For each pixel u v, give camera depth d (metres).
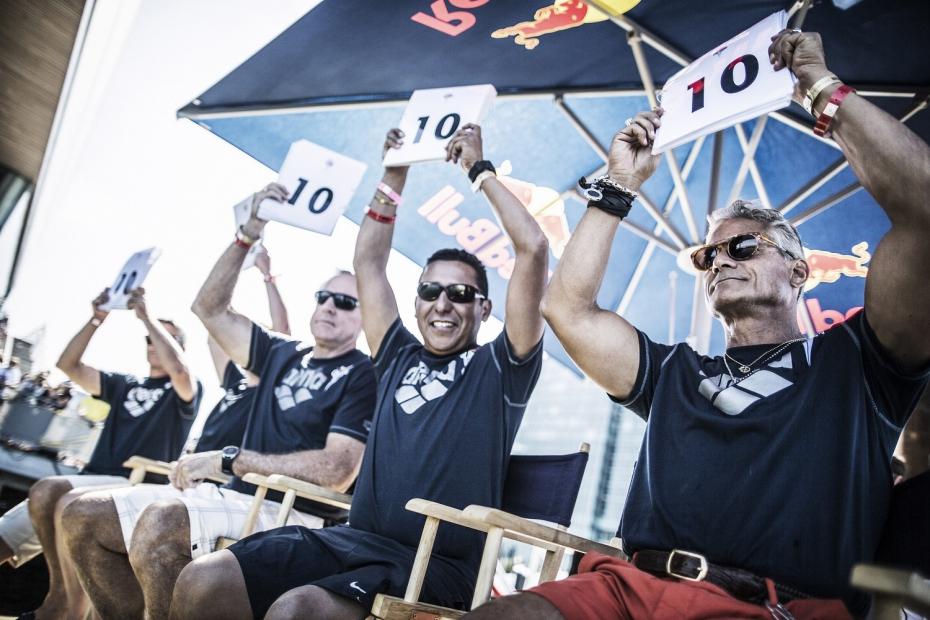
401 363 2.55
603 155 3.21
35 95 6.19
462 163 2.56
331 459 2.75
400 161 2.75
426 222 3.90
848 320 1.63
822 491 1.47
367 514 2.25
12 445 4.45
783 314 1.73
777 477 1.49
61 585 3.07
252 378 3.70
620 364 1.79
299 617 1.80
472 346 2.54
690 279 3.75
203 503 2.52
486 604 1.28
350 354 3.09
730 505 1.50
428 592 2.00
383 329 2.74
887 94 2.67
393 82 3.31
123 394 4.11
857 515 1.47
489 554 1.69
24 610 3.59
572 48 2.93
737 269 1.74
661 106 1.95
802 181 3.27
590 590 1.34
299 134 3.70
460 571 2.14
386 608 1.73
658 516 1.58
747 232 1.79
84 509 2.65
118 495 2.72
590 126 3.47
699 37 2.70
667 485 1.59
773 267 1.73
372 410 2.93
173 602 2.03
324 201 3.18
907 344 1.51
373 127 3.62
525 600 1.29
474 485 2.22
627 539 1.63
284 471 2.68
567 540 1.83
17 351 5.80
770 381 1.60
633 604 1.33
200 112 3.58
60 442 4.64
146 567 2.37
